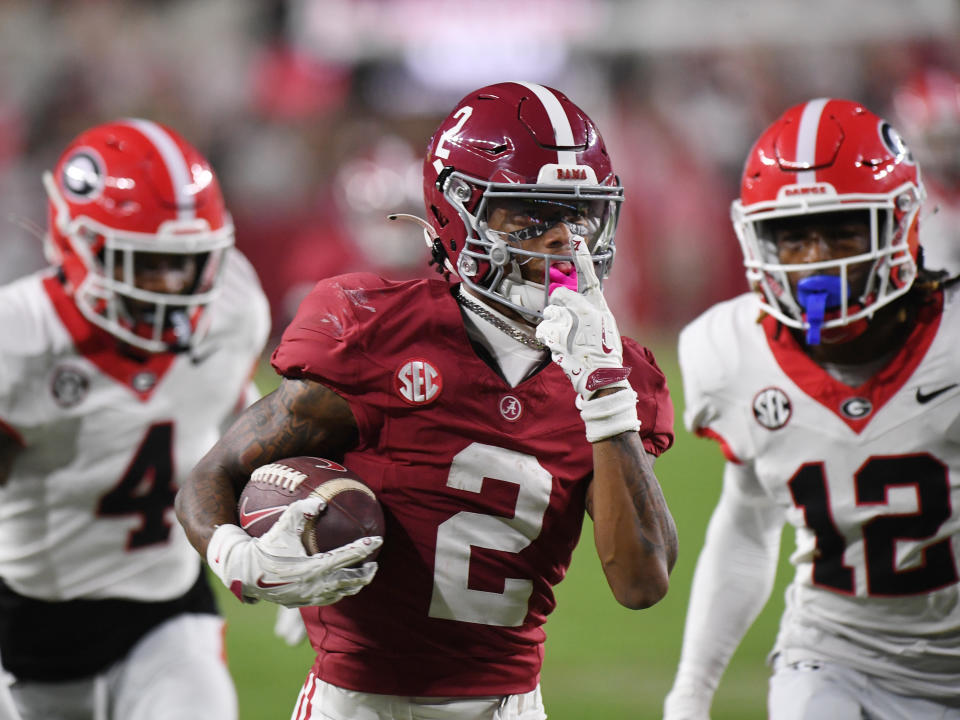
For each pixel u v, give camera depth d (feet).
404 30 141.79
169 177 39.58
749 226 36.06
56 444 39.45
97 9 139.03
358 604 30.09
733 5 137.28
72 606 40.34
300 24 140.87
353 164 113.60
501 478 29.50
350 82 142.31
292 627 43.88
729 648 38.91
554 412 29.89
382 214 107.76
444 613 29.78
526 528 29.78
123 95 137.80
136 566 40.55
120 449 39.99
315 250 111.75
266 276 129.08
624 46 139.44
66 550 40.06
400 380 29.30
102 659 40.68
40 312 39.27
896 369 35.60
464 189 29.86
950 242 65.26
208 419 42.19
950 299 35.91
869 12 137.18
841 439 35.94
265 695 55.31
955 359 35.32
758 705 53.67
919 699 36.42
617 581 28.86
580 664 59.77
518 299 29.53
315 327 29.66
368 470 29.68
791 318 35.91
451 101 143.64
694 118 132.77
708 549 39.22
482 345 29.91
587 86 140.46
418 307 29.71
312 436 29.76
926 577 35.55
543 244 29.40
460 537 29.60
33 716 41.14
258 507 28.53
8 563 40.16
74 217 39.11
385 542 29.73
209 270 40.73
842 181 34.88
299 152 133.59
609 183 29.99
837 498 36.11
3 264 126.82
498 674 30.48
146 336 39.93
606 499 28.50
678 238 129.90
